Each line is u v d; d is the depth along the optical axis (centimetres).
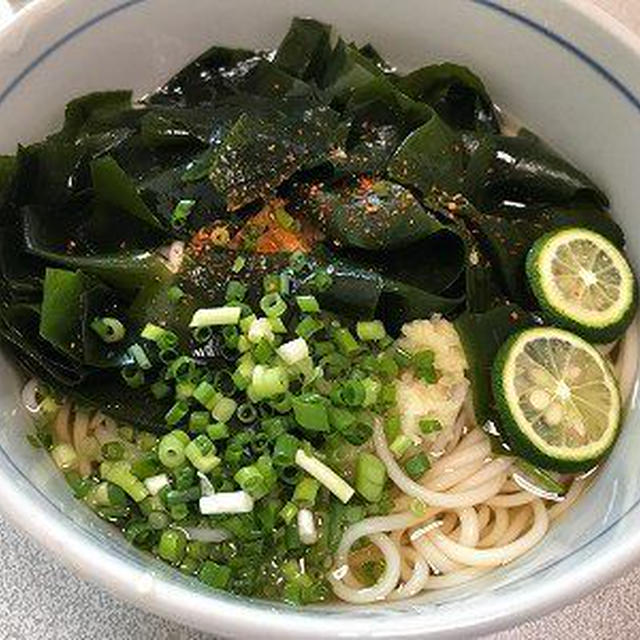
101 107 24
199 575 19
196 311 21
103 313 21
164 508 19
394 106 24
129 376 20
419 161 23
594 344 22
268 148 22
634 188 23
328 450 20
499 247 22
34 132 23
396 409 21
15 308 21
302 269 21
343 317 21
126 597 16
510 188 24
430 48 25
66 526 16
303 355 20
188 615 16
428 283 22
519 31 24
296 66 25
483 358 21
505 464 22
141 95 25
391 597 20
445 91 25
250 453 20
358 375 20
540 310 22
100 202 22
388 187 22
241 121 22
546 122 25
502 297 23
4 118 22
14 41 22
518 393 21
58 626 20
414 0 24
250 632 15
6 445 19
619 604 21
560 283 22
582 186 24
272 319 21
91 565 16
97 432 21
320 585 20
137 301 21
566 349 21
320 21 25
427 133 23
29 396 21
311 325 21
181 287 21
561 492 21
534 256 22
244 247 22
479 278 22
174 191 22
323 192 23
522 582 18
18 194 22
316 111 23
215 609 16
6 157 22
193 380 20
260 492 19
